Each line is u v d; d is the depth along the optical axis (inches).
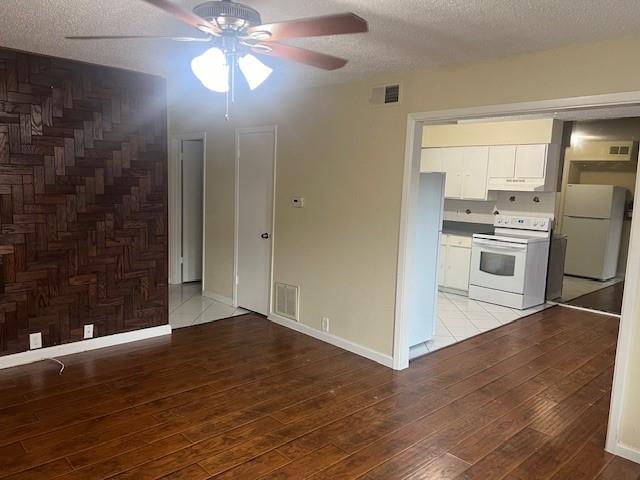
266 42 83.7
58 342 150.1
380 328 153.8
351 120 157.2
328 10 92.6
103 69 149.5
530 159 235.9
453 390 136.2
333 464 98.6
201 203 261.4
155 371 142.5
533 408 126.4
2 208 134.5
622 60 101.9
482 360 160.9
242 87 175.6
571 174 326.3
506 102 120.3
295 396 129.3
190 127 234.8
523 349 172.7
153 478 91.5
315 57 90.7
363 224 156.2
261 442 105.9
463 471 97.8
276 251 191.0
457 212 282.5
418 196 152.9
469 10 90.0
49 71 138.9
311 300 177.0
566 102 110.3
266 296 199.3
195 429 110.3
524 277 227.0
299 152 177.0
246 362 151.8
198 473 93.7
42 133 139.6
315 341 172.7
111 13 98.7
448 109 132.0
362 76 148.5
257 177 197.9
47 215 143.0
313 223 173.6
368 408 123.7
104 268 157.3
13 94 133.1
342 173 161.6
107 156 153.6
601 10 87.0
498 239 235.6
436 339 182.7
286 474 94.6
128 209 160.4
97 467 94.3
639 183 99.6
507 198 259.9
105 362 147.6
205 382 136.2
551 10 88.4
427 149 274.4
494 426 116.5
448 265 265.3
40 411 115.9
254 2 88.7
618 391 104.3
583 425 118.2
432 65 132.2
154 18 101.4
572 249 318.3
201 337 174.1
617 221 314.3
